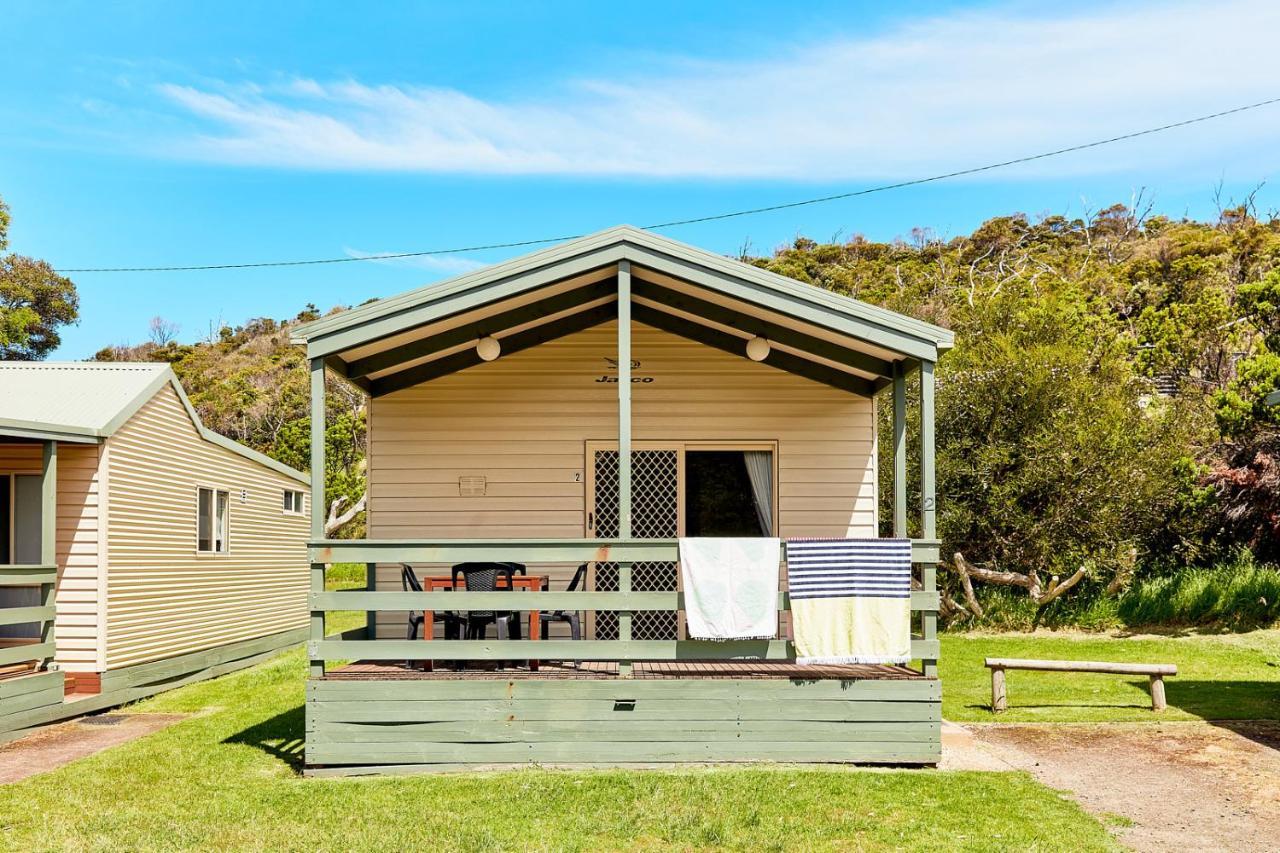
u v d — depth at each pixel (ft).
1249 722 27.35
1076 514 51.44
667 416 31.86
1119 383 55.57
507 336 31.63
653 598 23.49
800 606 23.22
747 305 25.91
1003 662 29.12
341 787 21.81
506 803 20.08
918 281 156.35
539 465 31.53
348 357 27.43
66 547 35.14
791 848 17.49
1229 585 48.42
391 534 31.17
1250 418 49.80
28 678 30.78
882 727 23.21
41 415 35.60
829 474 31.78
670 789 20.77
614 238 24.17
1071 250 178.29
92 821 19.67
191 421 42.98
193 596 43.06
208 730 29.45
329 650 23.47
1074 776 22.15
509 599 23.59
